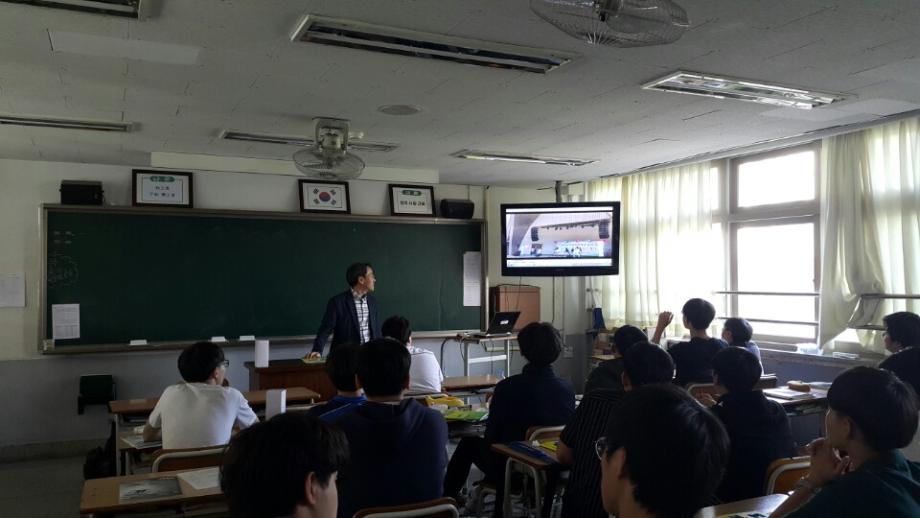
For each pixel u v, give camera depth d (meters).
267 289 6.56
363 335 5.70
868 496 1.54
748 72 3.79
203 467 2.71
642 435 0.99
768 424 2.70
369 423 2.29
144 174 6.14
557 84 4.02
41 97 4.24
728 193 6.82
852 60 3.58
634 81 3.96
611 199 7.93
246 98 4.30
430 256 7.37
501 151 6.14
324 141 4.91
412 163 6.78
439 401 4.05
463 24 3.07
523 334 3.40
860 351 5.46
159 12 2.93
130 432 3.76
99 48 3.36
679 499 0.97
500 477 3.29
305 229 6.74
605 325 8.08
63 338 5.88
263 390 5.21
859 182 5.39
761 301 6.53
